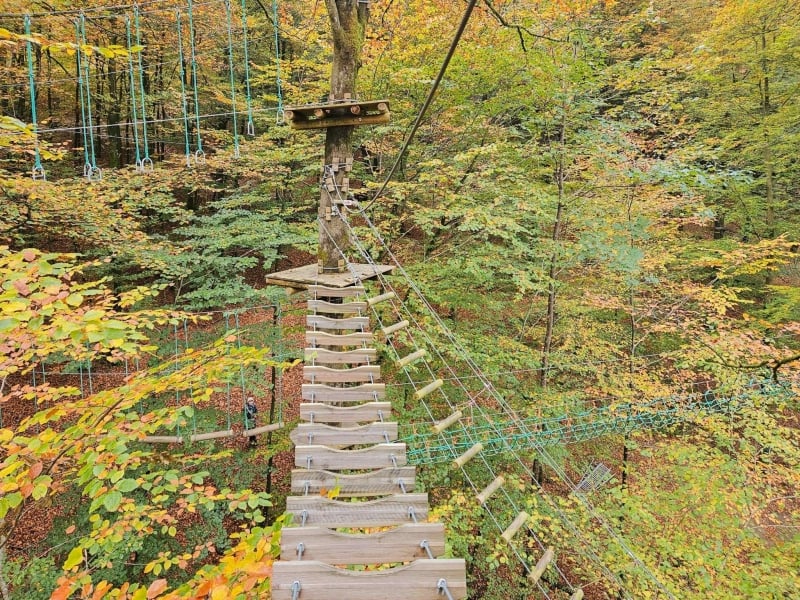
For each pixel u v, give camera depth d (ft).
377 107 15.24
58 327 7.20
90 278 27.17
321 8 25.90
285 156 25.46
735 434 20.47
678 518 19.02
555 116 22.43
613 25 25.76
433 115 23.30
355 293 15.14
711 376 24.07
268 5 39.68
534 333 26.86
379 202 22.79
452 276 23.58
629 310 24.50
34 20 27.37
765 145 30.42
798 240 31.73
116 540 10.59
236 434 24.11
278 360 24.06
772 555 18.04
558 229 23.97
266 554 6.82
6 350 8.30
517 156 23.67
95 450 8.16
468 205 22.11
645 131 27.25
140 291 11.30
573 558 19.27
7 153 29.73
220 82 43.45
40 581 16.01
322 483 8.32
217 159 27.30
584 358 24.36
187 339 23.79
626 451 23.72
